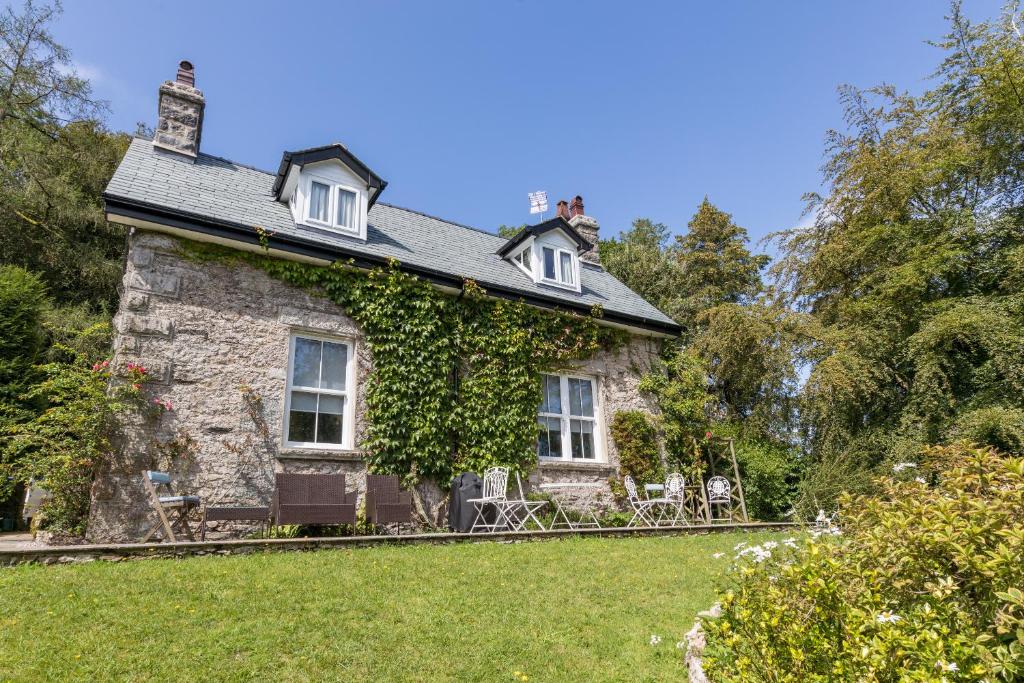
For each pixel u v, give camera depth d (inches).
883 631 106.6
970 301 514.0
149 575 213.2
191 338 341.1
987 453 144.3
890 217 574.9
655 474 489.1
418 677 154.9
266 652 161.9
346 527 346.3
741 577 161.6
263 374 356.2
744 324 590.6
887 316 545.6
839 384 497.0
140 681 142.6
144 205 335.9
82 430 300.5
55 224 705.0
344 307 394.6
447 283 429.1
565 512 437.4
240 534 326.0
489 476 382.9
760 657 126.6
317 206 423.2
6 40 695.7
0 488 349.7
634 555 295.0
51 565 221.0
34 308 506.3
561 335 477.7
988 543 120.5
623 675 160.9
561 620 198.1
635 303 573.9
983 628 114.8
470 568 251.8
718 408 647.1
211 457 329.1
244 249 369.7
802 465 568.1
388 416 382.3
